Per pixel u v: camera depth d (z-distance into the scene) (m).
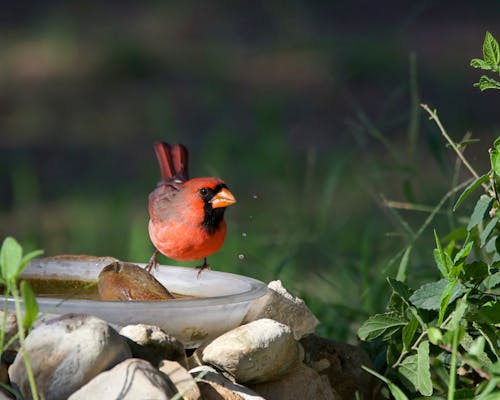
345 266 9.02
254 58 26.03
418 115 9.63
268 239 10.33
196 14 30.27
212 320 5.56
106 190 16.73
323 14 28.25
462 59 24.09
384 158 14.49
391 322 6.04
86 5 31.52
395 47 21.91
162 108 22.41
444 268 5.56
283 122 20.72
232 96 23.56
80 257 6.55
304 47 11.52
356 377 6.20
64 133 21.33
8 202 16.38
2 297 5.42
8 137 20.97
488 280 5.78
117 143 20.47
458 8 28.14
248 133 19.67
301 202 12.85
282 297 6.02
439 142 8.17
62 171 18.41
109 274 5.83
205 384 5.24
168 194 7.40
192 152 18.97
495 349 5.67
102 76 25.67
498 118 19.83
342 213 12.64
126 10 31.52
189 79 25.28
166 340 5.26
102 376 4.86
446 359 5.95
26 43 28.55
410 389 5.91
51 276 6.49
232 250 10.15
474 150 16.98
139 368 4.82
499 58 5.77
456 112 20.36
